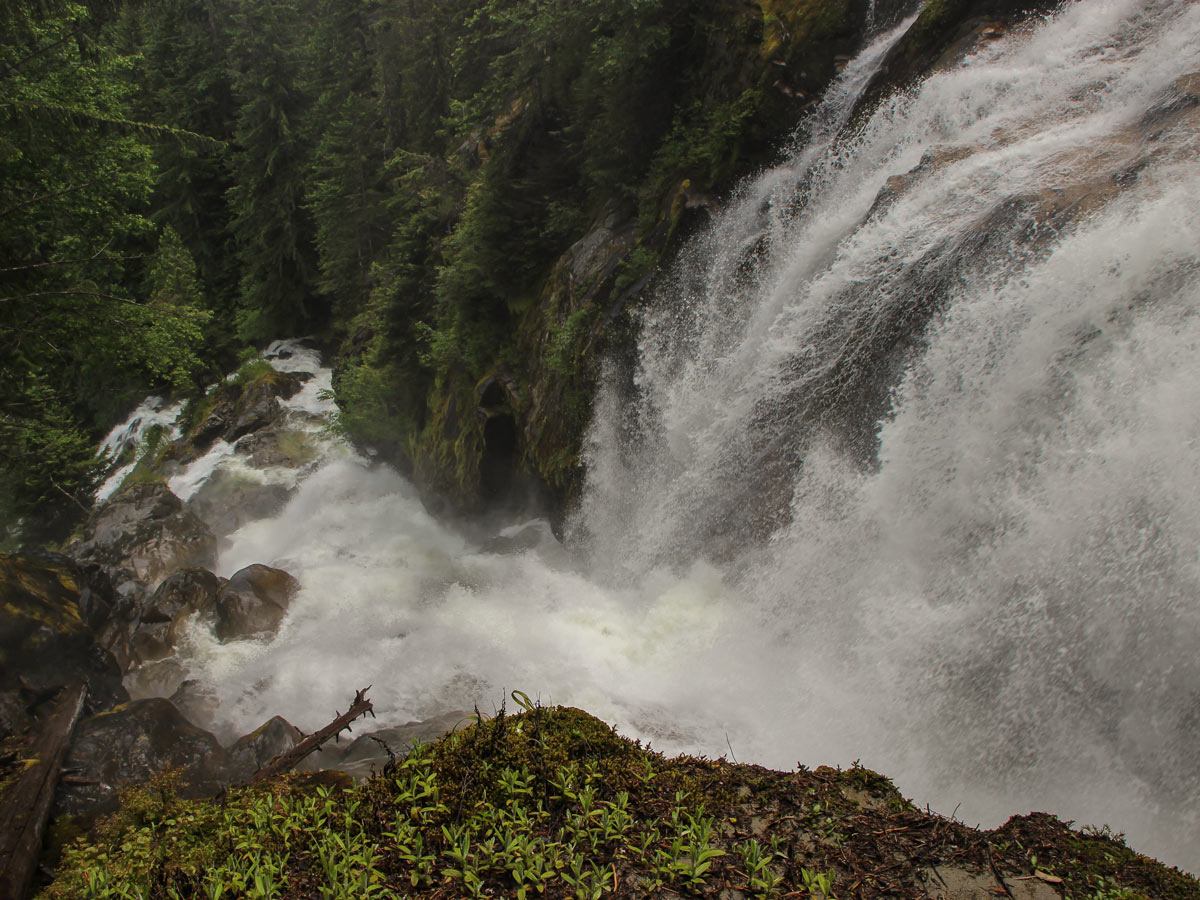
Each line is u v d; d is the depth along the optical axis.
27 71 15.45
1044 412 7.39
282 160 33.59
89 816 8.05
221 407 27.53
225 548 19.14
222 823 4.32
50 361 16.95
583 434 14.34
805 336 10.79
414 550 17.08
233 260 38.09
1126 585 6.27
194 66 37.50
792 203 12.93
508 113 21.25
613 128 15.63
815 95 14.01
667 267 13.76
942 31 12.29
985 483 7.68
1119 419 6.78
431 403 20.27
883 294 9.77
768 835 3.73
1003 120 10.44
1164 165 7.90
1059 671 6.54
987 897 3.34
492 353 17.91
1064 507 6.91
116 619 12.95
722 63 14.59
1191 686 5.71
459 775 4.04
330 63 33.00
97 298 16.06
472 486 17.30
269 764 7.32
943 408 8.36
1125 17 10.61
